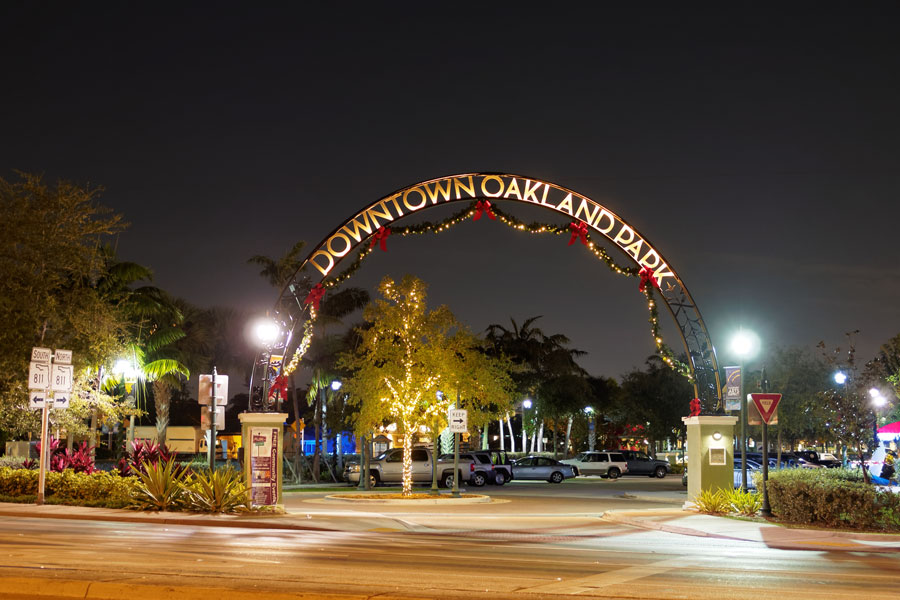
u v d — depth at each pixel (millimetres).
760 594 9945
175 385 42656
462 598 9062
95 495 23703
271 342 24609
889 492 19438
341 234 25125
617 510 25750
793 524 20250
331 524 20047
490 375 35312
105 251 34031
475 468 42406
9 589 9242
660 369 75500
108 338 28219
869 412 29078
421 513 25297
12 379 26766
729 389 25188
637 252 25734
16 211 27125
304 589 9305
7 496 23828
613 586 10383
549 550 15047
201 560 12047
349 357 34188
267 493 22734
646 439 86875
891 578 11734
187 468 25172
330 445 58219
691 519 21578
